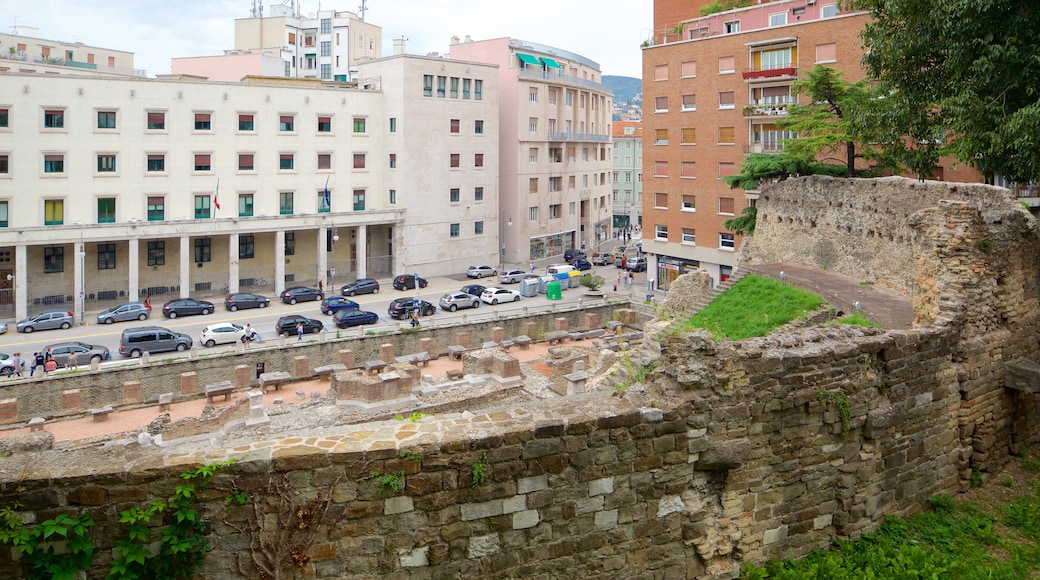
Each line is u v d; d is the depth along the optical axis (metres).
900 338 14.70
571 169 95.25
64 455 9.68
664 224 67.88
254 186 67.25
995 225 17.30
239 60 92.06
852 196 32.31
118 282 62.78
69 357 43.44
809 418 13.38
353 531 10.11
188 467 9.49
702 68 62.84
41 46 100.06
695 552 12.42
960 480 16.44
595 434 11.40
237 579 9.73
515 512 10.93
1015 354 17.91
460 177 79.06
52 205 58.06
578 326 53.22
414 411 31.00
